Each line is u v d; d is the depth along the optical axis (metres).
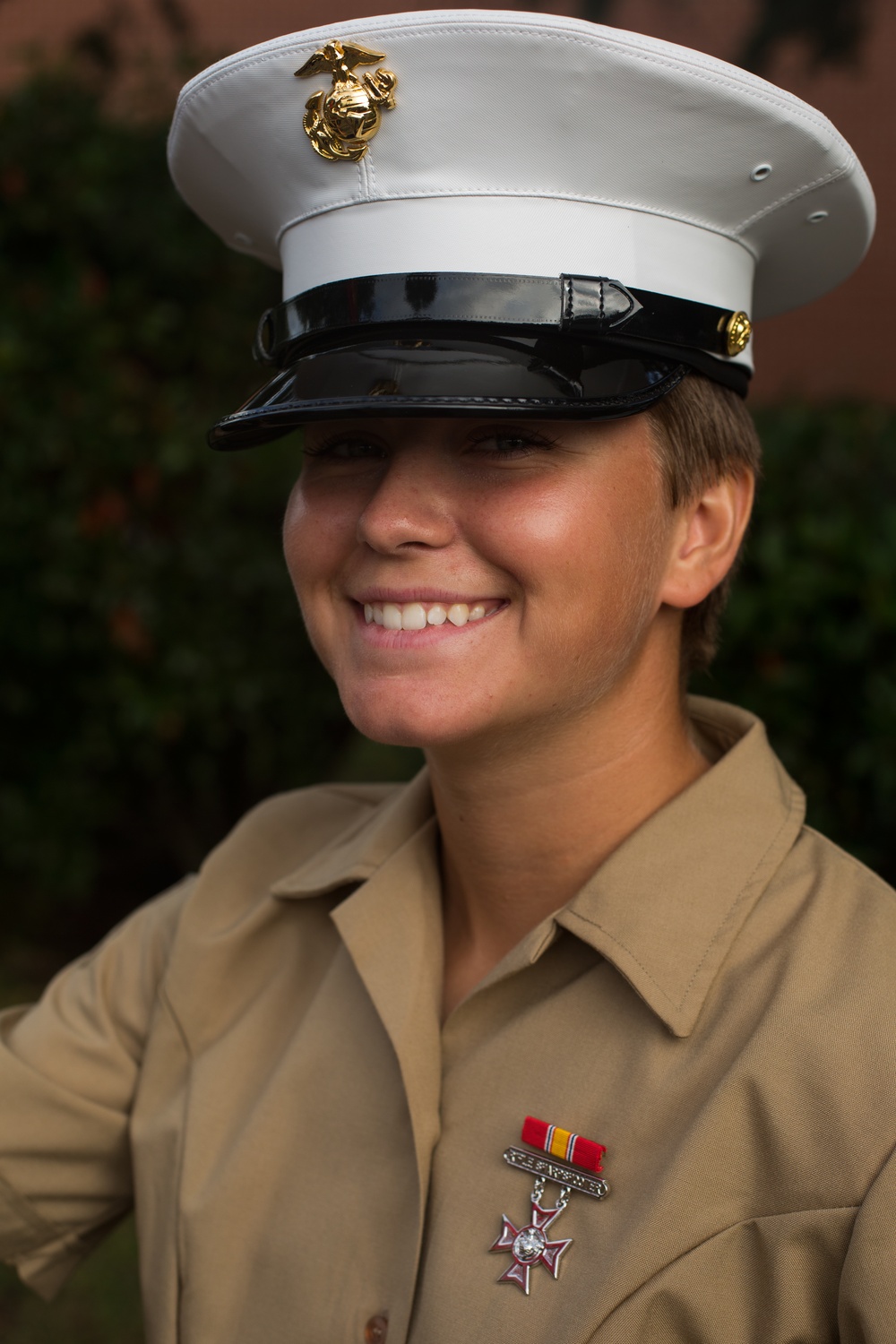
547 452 1.06
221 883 1.51
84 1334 2.36
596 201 1.09
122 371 3.28
